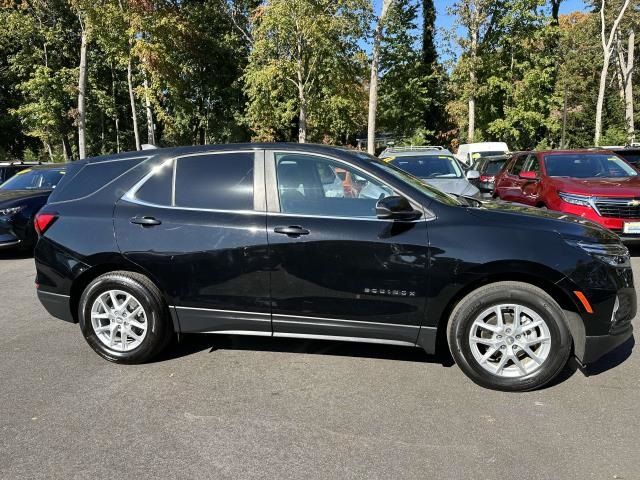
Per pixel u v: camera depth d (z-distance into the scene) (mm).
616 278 3598
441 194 4129
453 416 3363
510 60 28219
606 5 34156
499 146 23656
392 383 3850
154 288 4164
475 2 25938
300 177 3996
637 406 3441
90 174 4469
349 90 26031
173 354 4473
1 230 9094
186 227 4047
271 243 3887
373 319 3824
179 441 3129
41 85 25625
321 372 4059
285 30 21625
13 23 25484
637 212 7391
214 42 28734
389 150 12438
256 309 3996
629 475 2734
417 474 2770
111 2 21578
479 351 3732
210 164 4180
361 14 21859
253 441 3113
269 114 24469
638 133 31781
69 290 4305
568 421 3273
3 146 35312
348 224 3809
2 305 6156
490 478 2729
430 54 35375
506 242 3580
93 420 3389
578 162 9023
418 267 3682
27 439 3174
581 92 38281
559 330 3559
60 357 4449
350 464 2869
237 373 4070
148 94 22891
